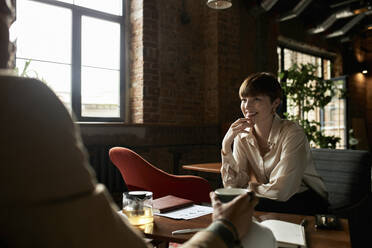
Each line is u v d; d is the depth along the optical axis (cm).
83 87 434
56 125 40
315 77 540
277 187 154
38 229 36
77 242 39
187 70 514
